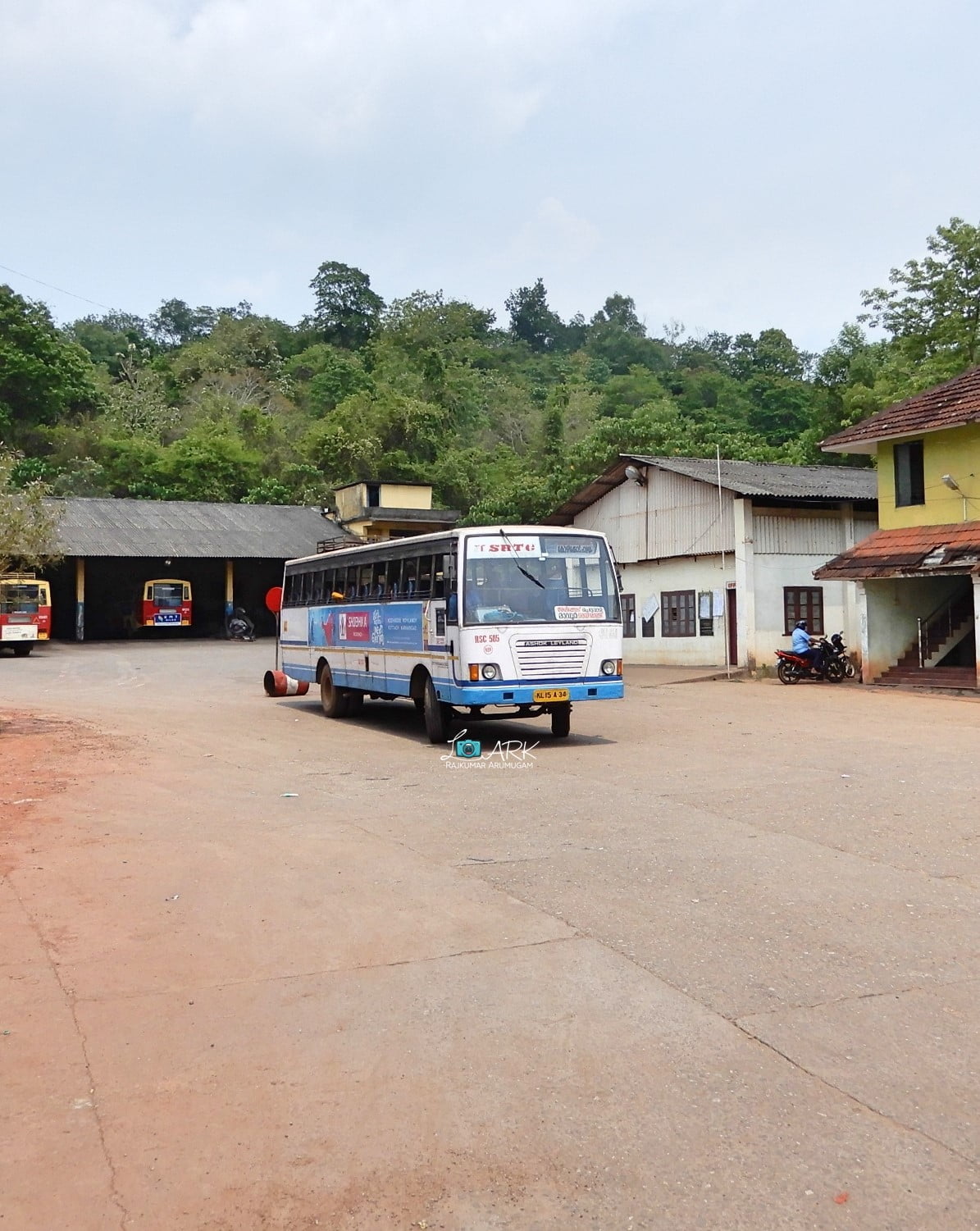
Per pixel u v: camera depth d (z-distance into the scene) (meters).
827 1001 5.31
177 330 98.50
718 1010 5.20
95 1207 3.67
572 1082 4.50
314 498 55.38
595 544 15.05
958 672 22.91
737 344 98.25
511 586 14.47
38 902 7.09
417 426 60.34
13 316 58.47
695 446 44.09
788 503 27.83
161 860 8.20
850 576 24.22
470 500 57.31
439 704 15.16
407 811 10.14
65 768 12.67
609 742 15.09
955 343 39.50
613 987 5.51
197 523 46.06
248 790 11.38
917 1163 3.86
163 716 19.22
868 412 42.59
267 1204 3.68
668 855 8.23
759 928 6.45
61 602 47.31
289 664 22.06
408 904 7.00
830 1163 3.87
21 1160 3.96
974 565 21.42
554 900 7.05
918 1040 4.87
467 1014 5.19
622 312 118.44
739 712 19.19
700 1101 4.32
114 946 6.24
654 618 31.02
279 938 6.36
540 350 117.31
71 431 58.31
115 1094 4.45
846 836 8.84
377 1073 4.60
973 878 7.53
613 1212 3.59
